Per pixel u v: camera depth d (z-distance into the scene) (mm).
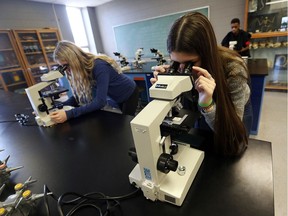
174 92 495
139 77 3068
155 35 5109
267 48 3631
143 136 467
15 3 4246
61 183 691
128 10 5293
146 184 542
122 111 1733
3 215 472
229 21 4062
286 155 1764
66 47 1285
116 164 756
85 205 571
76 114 1262
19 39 4176
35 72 4551
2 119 1455
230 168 644
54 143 997
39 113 1233
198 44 663
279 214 1240
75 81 1374
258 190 549
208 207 518
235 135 676
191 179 584
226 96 685
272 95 3311
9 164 854
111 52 6285
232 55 801
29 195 553
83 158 830
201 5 4242
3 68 4016
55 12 5078
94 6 5836
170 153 600
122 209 547
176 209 525
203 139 818
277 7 3332
